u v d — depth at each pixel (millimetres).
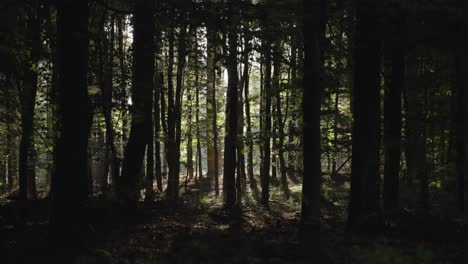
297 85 15156
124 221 12703
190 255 8945
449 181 11820
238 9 10109
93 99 13227
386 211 13516
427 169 12562
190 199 23266
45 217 14117
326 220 15148
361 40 11242
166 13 11406
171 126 20531
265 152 20594
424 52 11531
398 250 9219
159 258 8625
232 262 8438
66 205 8938
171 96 20422
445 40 9766
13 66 9500
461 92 12711
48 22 11438
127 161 13430
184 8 10414
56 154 9039
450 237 11062
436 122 14141
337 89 13609
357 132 11836
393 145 13234
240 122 23625
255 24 11070
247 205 21297
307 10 9312
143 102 13227
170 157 21016
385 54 13281
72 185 8992
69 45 8867
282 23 10445
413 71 14734
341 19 12250
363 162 11719
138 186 13453
